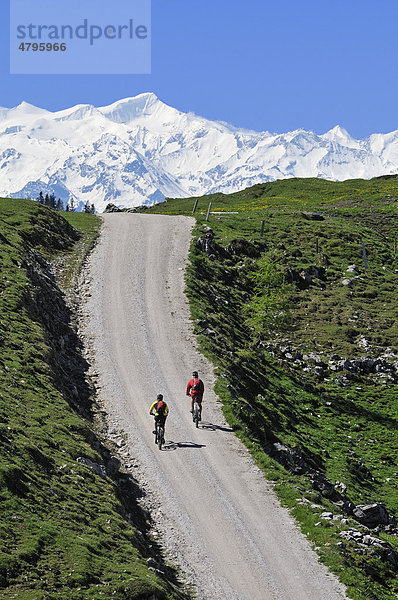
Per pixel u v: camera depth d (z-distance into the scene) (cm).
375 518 5500
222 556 3972
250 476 5078
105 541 3403
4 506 3250
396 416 8338
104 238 12119
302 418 7794
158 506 4512
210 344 7862
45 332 6700
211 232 12838
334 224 15762
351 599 3647
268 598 3575
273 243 13750
